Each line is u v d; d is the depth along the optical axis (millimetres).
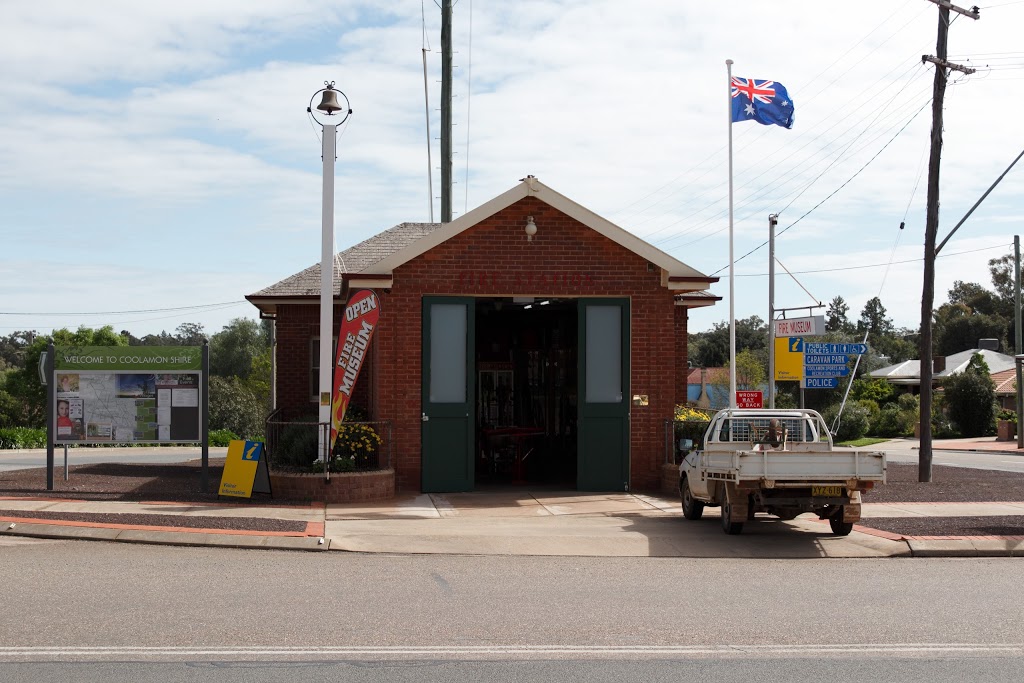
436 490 17859
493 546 12562
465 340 18016
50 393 16406
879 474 12875
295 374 23562
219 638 7648
